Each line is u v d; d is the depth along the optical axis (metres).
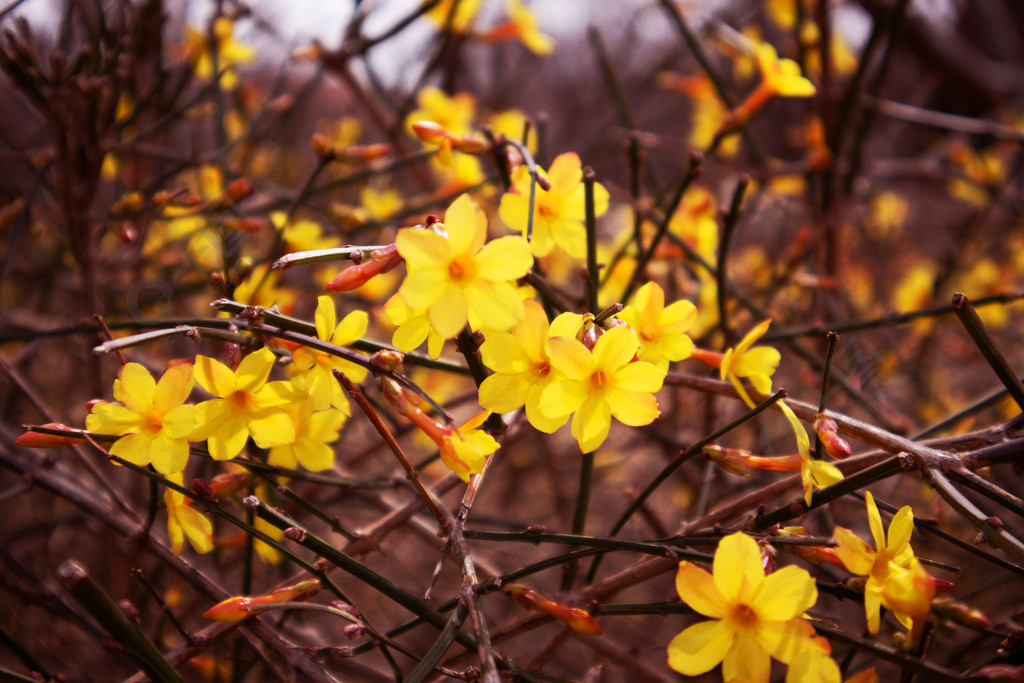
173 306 0.52
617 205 0.70
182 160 0.44
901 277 0.82
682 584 0.25
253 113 0.71
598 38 0.52
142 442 0.26
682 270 0.48
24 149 0.50
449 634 0.26
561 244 0.29
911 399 0.64
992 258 0.78
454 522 0.27
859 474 0.26
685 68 0.87
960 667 0.35
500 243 0.25
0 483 0.58
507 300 0.25
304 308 0.57
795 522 0.38
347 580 0.62
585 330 0.27
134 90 0.50
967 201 0.83
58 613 0.35
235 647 0.33
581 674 0.55
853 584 0.25
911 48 1.14
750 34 0.66
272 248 0.34
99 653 0.51
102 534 0.47
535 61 0.96
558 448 0.77
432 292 0.25
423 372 0.58
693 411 0.68
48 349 0.66
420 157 0.44
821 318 0.54
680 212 0.44
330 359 0.28
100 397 0.41
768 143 1.18
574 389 0.26
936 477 0.26
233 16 0.52
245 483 0.29
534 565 0.27
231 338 0.27
